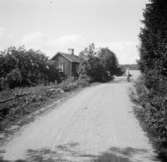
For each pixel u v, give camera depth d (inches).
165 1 360.5
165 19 357.4
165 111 230.7
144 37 408.2
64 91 747.4
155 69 341.1
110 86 994.7
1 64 820.0
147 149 230.5
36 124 331.6
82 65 1291.8
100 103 519.2
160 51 338.3
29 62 908.6
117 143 248.1
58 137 270.1
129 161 202.2
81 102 535.8
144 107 361.1
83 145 242.5
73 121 349.7
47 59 1061.1
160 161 202.2
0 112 361.7
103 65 1513.3
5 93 530.3
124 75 2306.8
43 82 907.4
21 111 405.4
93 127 314.5
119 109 444.1
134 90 684.1
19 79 804.0
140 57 460.4
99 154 217.9
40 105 488.7
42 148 233.9
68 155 215.6
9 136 274.4
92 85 1069.1
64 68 1523.1
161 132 234.1
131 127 313.0
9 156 213.8
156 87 325.7
